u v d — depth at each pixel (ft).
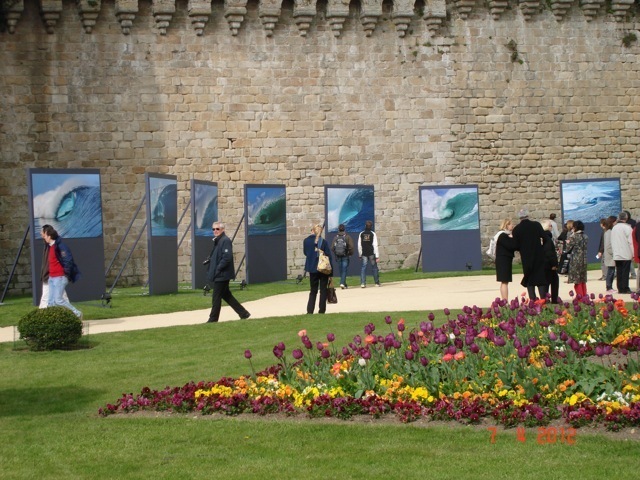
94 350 67.41
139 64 130.52
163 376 58.08
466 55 142.10
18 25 126.00
